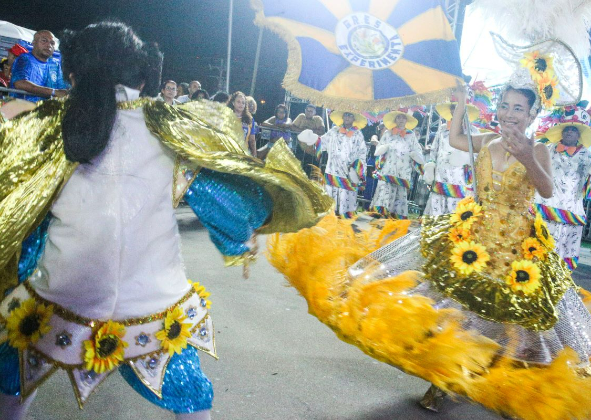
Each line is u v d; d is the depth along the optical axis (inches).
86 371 69.9
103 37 66.6
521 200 120.3
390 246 132.3
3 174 68.4
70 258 66.6
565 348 108.5
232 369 126.3
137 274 69.9
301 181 76.7
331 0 146.3
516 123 116.8
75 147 63.8
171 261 73.7
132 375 72.9
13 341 69.7
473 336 106.1
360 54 147.3
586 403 95.3
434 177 324.5
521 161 114.7
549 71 116.1
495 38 130.5
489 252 117.8
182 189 73.0
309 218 83.3
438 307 115.9
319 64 147.4
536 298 112.7
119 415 102.8
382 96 147.4
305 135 374.0
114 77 67.3
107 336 68.2
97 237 66.6
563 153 247.3
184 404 71.7
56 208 67.1
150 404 107.7
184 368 72.9
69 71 68.4
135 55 68.4
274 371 127.7
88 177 67.0
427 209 330.6
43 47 256.8
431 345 97.5
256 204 79.8
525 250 117.5
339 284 120.9
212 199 75.5
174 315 72.2
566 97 127.3
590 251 425.4
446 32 141.5
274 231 89.0
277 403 112.8
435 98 142.0
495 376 96.2
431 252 123.0
